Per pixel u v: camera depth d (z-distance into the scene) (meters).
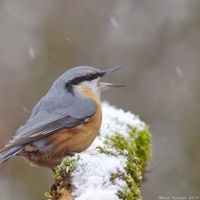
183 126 14.91
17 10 16.28
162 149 14.65
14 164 13.33
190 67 15.52
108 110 8.69
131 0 16.31
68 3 16.08
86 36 15.83
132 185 4.84
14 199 12.96
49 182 13.34
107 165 4.93
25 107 14.36
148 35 16.05
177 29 15.91
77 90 7.45
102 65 15.70
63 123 6.83
